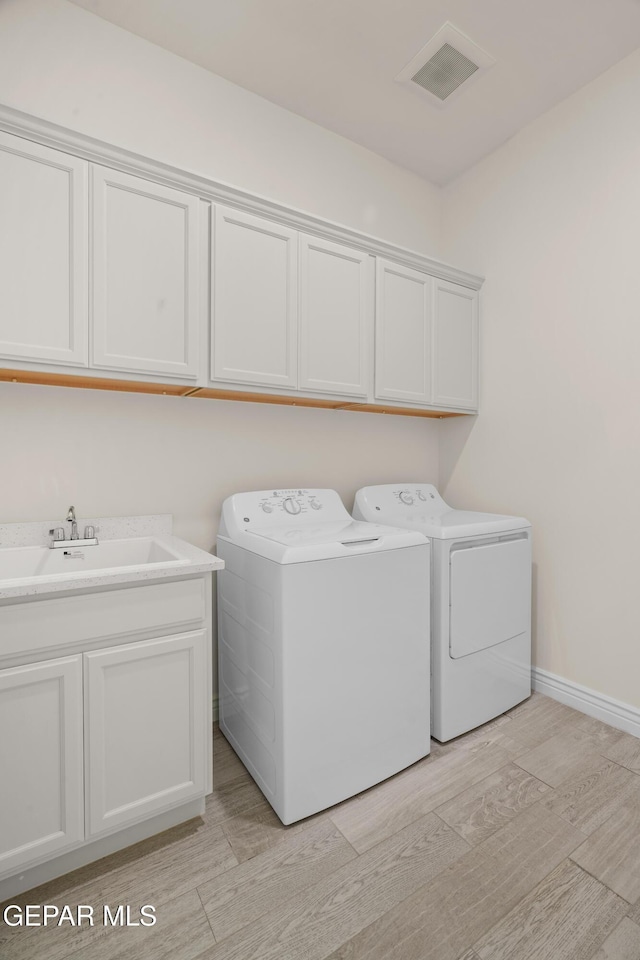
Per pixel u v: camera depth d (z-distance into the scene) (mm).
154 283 1492
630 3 1609
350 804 1450
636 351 1840
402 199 2539
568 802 1442
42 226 1312
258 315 1702
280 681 1355
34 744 1108
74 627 1148
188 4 1623
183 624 1312
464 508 2580
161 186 1504
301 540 1492
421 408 2264
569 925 1051
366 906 1099
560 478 2119
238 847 1276
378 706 1528
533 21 1684
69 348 1352
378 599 1522
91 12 1665
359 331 1981
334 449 2314
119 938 1029
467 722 1833
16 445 1554
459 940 1020
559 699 2104
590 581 2008
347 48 1806
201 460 1922
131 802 1233
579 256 2025
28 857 1099
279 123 2113
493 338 2420
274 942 1020
